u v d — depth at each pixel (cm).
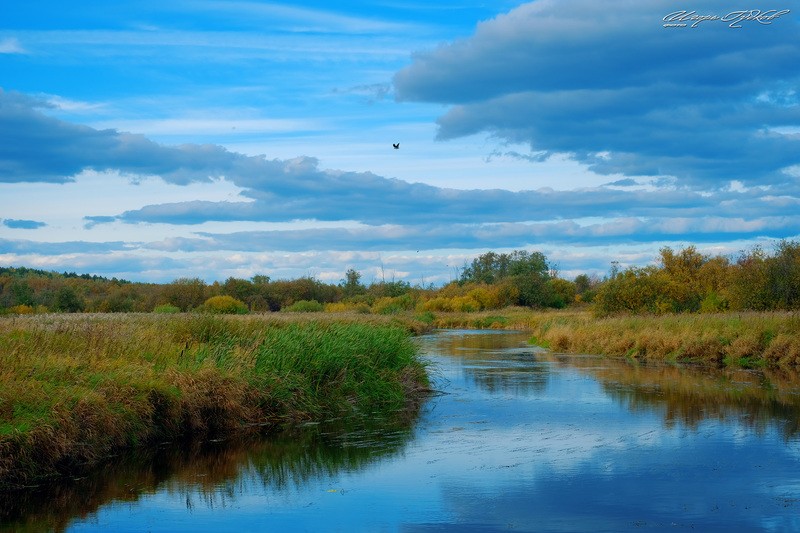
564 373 2694
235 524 984
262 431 1627
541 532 923
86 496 1122
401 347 2298
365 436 1568
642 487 1123
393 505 1056
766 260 3897
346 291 10238
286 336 1967
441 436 1558
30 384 1241
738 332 3053
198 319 2120
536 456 1352
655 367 2889
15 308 5231
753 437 1475
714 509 1006
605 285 4750
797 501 1041
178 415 1484
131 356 1608
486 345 4253
